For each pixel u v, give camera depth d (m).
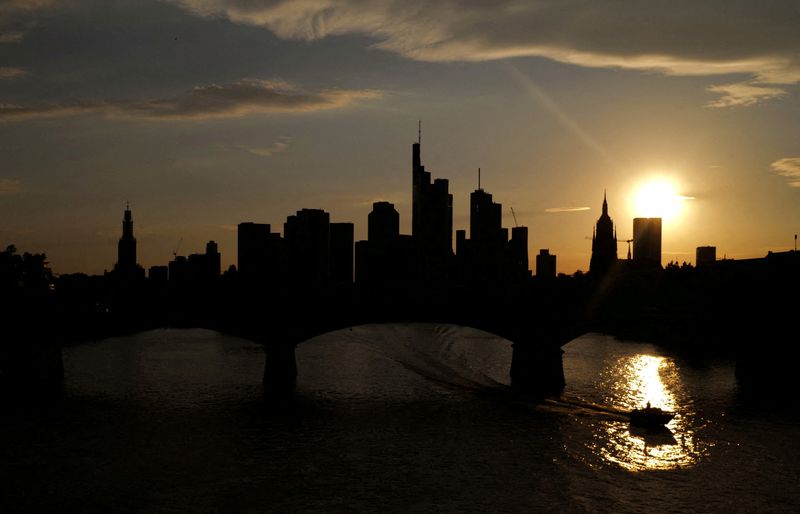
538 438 131.50
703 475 111.19
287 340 195.62
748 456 119.69
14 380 190.38
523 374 192.88
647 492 104.56
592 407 156.25
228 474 112.81
